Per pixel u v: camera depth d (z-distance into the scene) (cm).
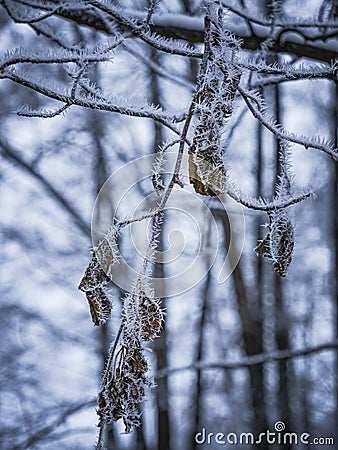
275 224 110
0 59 109
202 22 126
